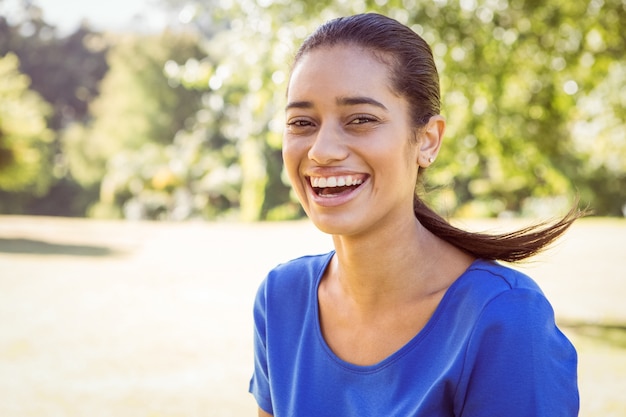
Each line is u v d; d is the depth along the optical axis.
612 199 20.17
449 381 1.30
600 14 7.19
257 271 12.13
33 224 21.06
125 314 8.56
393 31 1.36
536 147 7.52
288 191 22.95
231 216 23.05
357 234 1.40
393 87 1.33
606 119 8.69
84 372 6.04
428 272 1.41
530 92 7.44
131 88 28.38
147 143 28.22
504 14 7.17
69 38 33.25
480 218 20.56
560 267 11.55
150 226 21.03
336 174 1.34
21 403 5.18
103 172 27.86
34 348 6.88
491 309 1.29
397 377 1.37
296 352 1.57
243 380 5.80
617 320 7.72
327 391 1.47
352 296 1.46
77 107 33.12
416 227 1.43
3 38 32.50
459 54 7.13
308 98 1.34
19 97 24.16
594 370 5.68
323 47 1.35
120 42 32.12
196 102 28.36
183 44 28.77
